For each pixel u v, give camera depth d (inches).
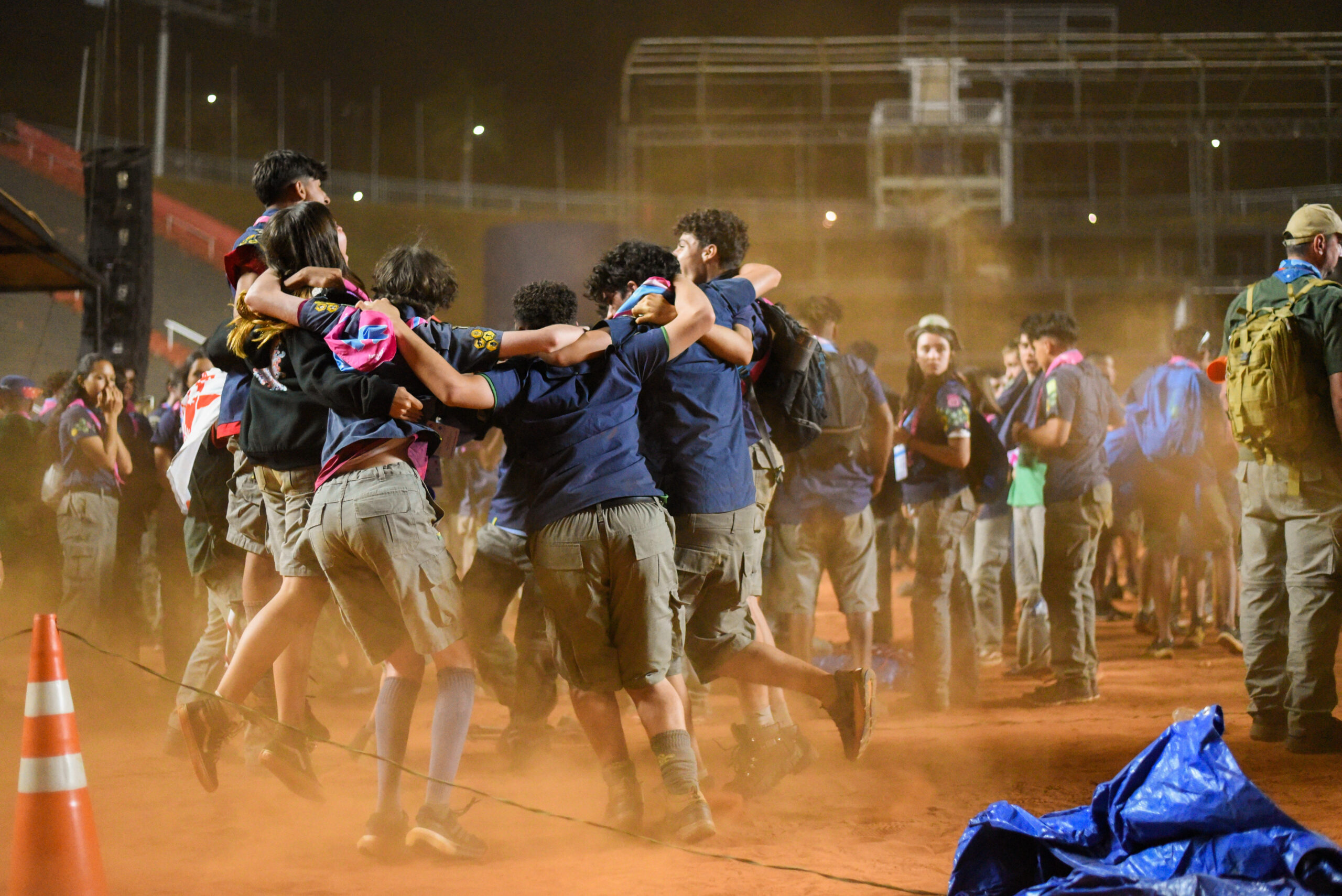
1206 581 480.1
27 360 1261.1
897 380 1737.2
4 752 245.4
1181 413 380.8
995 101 1740.9
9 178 1721.2
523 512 239.3
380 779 169.3
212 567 234.5
